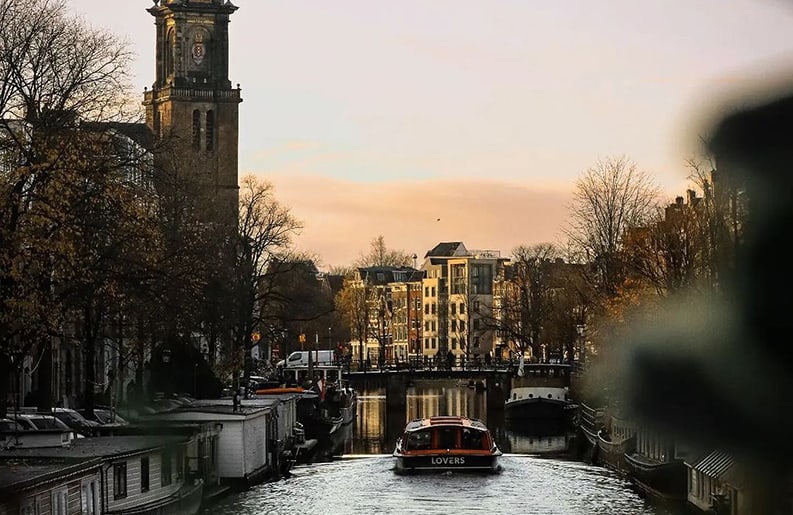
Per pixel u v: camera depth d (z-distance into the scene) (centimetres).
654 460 6362
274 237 11812
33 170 4878
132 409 7769
